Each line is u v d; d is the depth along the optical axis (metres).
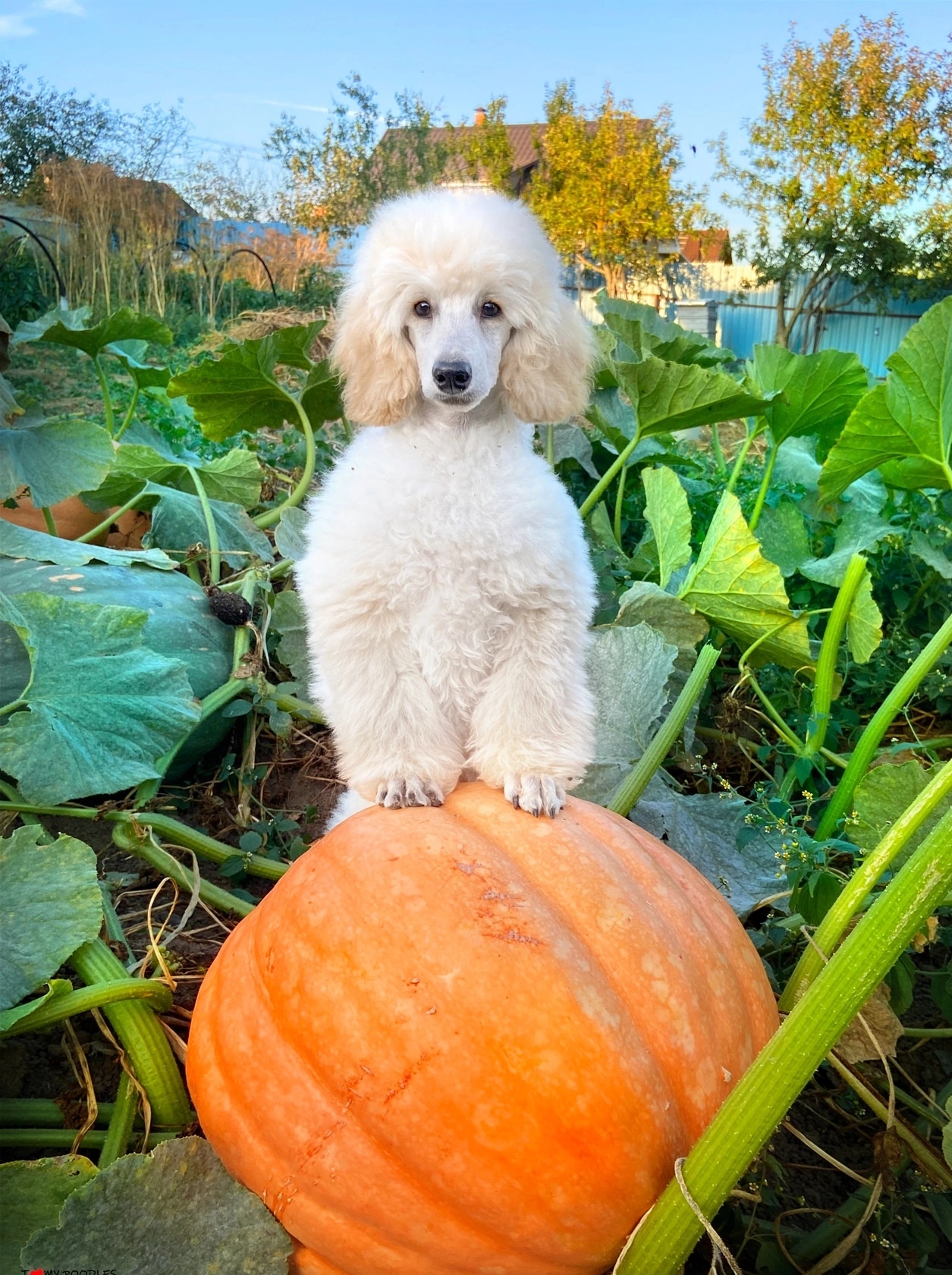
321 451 2.03
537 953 0.61
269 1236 0.60
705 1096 0.62
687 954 0.66
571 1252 0.58
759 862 1.00
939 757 1.37
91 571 1.25
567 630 0.85
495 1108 0.57
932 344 1.09
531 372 0.90
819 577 1.49
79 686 0.96
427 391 0.84
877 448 1.20
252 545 1.59
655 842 0.78
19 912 0.73
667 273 10.25
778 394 1.39
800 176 9.16
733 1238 0.72
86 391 3.68
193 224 7.19
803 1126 0.86
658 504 1.35
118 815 0.96
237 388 1.54
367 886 0.65
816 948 0.74
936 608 1.60
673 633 1.26
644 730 1.04
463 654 0.83
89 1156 0.74
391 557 0.81
